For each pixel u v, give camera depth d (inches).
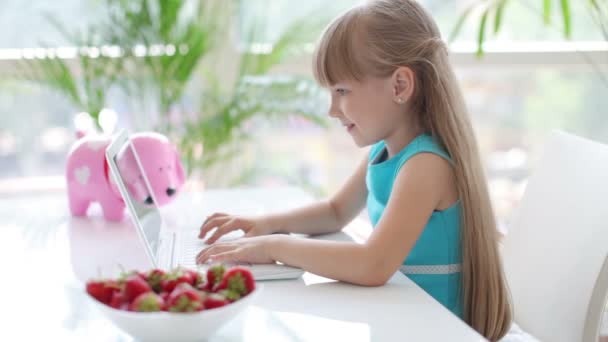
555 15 86.5
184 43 75.4
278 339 30.2
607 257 41.3
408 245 39.4
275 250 39.9
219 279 29.5
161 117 79.0
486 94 90.0
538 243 47.4
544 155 50.0
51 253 44.9
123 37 75.9
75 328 32.3
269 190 63.8
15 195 90.2
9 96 86.7
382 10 43.6
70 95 76.5
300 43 79.7
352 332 31.1
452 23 87.2
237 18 84.5
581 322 42.3
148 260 43.1
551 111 91.9
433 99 43.8
